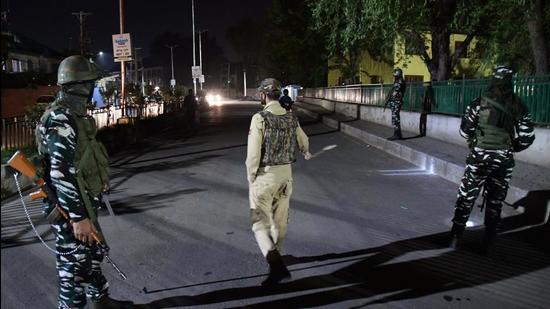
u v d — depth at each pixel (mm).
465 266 4945
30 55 39469
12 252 5328
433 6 16891
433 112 14305
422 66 34688
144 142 15539
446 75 18797
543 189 6883
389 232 6031
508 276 4707
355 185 8758
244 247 5453
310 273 4738
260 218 4477
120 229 6102
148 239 5719
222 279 4582
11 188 8008
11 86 20406
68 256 3311
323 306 4059
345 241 5684
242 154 12703
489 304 4121
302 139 4695
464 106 12336
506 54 16531
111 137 13328
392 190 8375
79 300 3400
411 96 15961
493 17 16578
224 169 10383
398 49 20109
